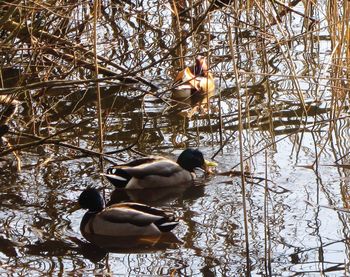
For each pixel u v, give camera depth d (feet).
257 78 62.18
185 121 54.95
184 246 38.22
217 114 56.08
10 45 48.85
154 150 50.19
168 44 68.54
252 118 55.06
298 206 42.24
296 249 37.40
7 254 37.35
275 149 49.83
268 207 42.27
